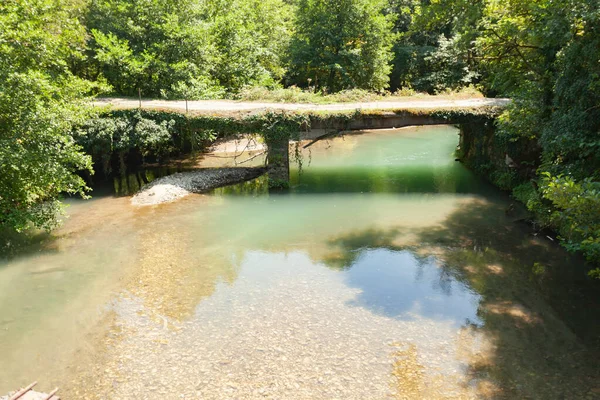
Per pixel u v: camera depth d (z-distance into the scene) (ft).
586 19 45.70
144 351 34.55
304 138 90.27
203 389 30.37
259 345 35.14
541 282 45.34
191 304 41.34
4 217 51.24
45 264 49.47
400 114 75.82
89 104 62.18
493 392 30.01
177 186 76.64
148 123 77.36
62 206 55.42
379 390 30.19
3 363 33.32
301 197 74.49
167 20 97.45
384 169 92.58
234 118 75.66
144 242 55.72
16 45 50.57
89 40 99.04
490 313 39.78
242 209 68.54
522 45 65.72
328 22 124.98
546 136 51.65
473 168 89.56
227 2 116.98
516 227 59.88
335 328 37.45
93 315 39.63
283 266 49.26
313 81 134.41
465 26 68.69
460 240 55.98
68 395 29.96
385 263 49.90
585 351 34.30
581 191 35.09
